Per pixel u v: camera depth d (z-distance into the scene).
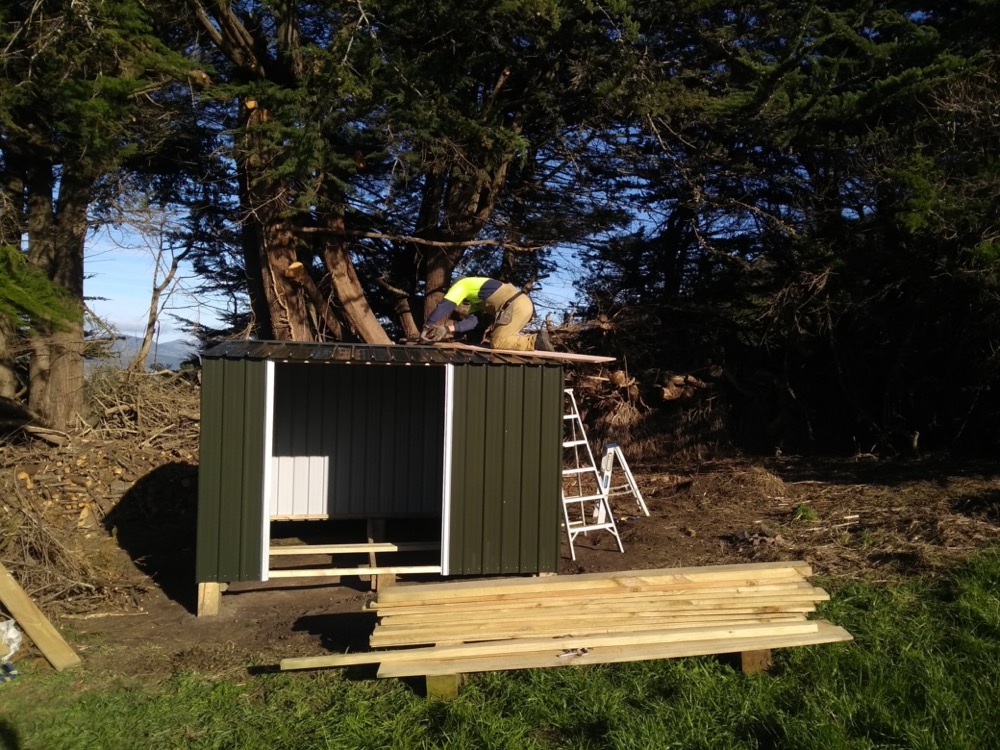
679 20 11.34
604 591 4.98
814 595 5.03
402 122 9.41
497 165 11.18
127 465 9.38
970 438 11.98
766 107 10.67
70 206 10.08
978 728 3.75
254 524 6.25
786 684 4.39
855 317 12.12
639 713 4.15
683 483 10.59
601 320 13.14
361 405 8.83
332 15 9.87
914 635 4.82
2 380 10.02
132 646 5.73
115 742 4.23
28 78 8.55
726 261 13.98
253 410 6.25
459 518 6.45
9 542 6.92
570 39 10.85
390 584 7.00
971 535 6.63
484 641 4.80
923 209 8.86
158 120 10.80
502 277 14.22
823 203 11.99
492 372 6.50
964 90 9.27
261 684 4.91
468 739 4.00
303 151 8.69
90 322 9.13
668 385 13.02
